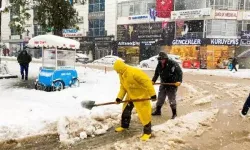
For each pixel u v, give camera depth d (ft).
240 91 47.73
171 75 28.07
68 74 46.42
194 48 119.65
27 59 57.62
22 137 21.74
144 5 136.26
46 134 22.81
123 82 22.77
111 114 28.45
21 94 40.11
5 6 70.03
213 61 118.42
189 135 23.38
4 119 25.55
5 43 200.03
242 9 121.29
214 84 57.82
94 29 156.35
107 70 88.48
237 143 21.91
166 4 127.03
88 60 134.92
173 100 28.27
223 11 118.11
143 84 21.95
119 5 145.07
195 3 121.49
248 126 26.35
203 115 29.25
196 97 40.65
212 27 118.52
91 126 24.52
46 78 44.42
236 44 119.24
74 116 26.32
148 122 22.22
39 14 70.38
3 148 20.53
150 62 111.34
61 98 36.91
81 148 20.54
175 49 124.98
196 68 118.52
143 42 135.03
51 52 45.57
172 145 20.97
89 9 157.17
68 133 23.02
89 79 59.93
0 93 41.01
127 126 24.63
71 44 46.21
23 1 73.46
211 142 22.03
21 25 79.51
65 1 70.18
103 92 41.91
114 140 22.18
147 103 22.33
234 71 98.89
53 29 72.49
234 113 31.12
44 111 28.76
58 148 20.61
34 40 47.11
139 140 21.84
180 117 28.27
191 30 122.52
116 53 145.28
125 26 142.20
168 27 127.44
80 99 36.09
